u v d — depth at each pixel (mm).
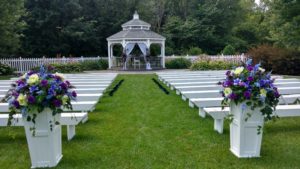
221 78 10883
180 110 6875
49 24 25672
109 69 22062
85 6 28422
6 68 17969
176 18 33500
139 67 21641
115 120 6031
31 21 25078
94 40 27734
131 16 31094
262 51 18141
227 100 3822
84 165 3717
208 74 13328
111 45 22672
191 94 6730
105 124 5715
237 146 3912
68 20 26641
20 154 4180
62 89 3584
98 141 4668
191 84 8703
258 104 3637
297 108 4992
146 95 9250
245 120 3730
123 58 21734
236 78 3756
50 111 3531
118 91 10211
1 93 7426
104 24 28984
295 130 5148
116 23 28875
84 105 5723
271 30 19594
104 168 3627
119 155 4051
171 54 27641
